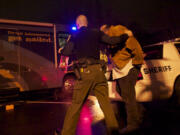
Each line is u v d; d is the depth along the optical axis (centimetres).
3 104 561
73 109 288
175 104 462
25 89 684
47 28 734
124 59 338
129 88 337
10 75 657
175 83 459
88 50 285
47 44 732
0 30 645
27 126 397
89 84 285
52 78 739
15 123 421
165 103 479
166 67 455
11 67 660
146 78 427
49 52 736
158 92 437
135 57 337
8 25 658
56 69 747
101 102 292
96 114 454
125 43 333
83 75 283
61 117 453
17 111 533
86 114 456
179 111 432
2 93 617
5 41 652
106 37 283
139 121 351
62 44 763
